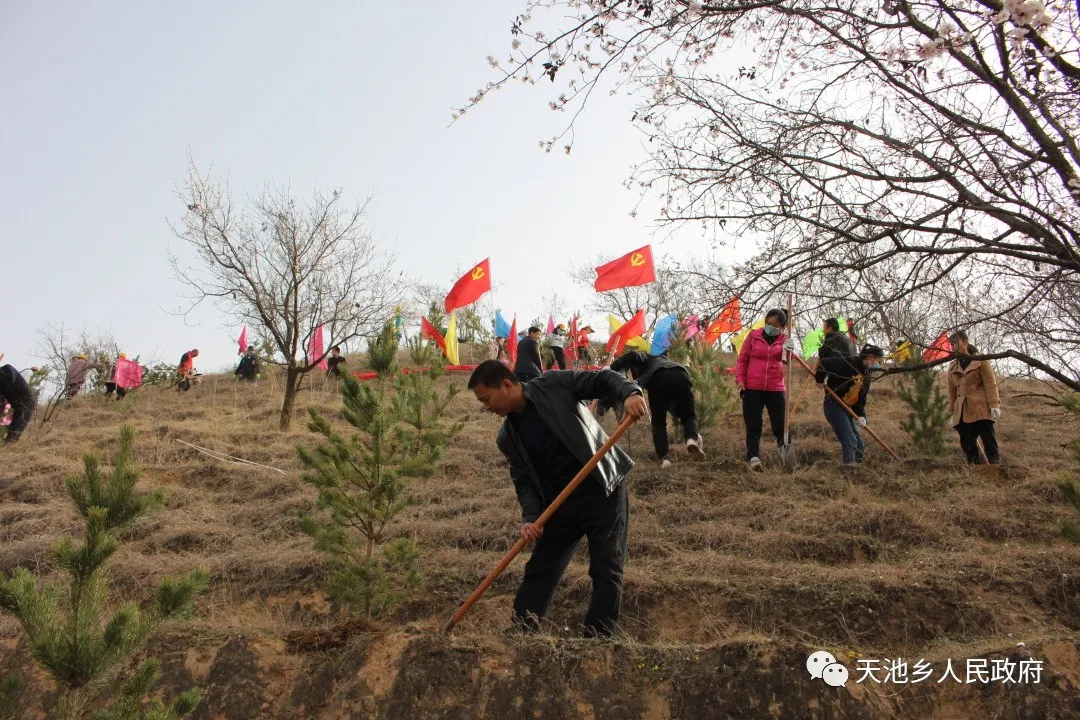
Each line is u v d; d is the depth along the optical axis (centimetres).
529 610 487
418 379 745
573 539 502
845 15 564
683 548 728
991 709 380
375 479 614
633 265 1212
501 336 1880
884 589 584
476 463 1079
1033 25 469
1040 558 629
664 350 1170
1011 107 523
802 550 707
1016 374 569
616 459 493
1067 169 515
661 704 408
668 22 583
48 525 936
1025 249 525
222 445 1272
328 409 1555
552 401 489
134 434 450
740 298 576
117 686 460
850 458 947
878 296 562
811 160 571
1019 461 934
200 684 455
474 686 424
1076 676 378
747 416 957
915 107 557
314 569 712
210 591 711
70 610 424
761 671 405
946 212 543
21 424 1409
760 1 576
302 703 440
